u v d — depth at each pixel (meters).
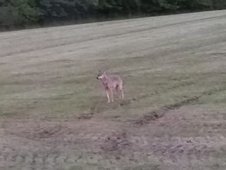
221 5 97.19
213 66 26.52
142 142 14.30
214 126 15.40
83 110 18.61
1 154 14.05
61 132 15.88
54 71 28.94
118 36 46.94
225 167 11.97
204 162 12.36
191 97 19.47
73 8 80.56
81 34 51.38
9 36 54.03
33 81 26.12
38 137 15.55
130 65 28.98
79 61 32.34
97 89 22.52
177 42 38.59
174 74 24.83
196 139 14.23
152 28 52.19
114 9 86.88
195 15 66.81
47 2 78.12
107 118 17.20
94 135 15.29
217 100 18.72
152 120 16.56
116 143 14.39
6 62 34.56
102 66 29.38
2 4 74.44
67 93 22.08
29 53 39.16
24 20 73.75
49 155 13.72
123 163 12.67
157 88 21.64
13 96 22.34
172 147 13.69
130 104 18.97
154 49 35.47
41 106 19.80
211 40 38.34
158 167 12.20
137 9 90.00
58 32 55.03
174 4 93.06
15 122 17.56
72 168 12.54
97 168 12.43
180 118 16.53
